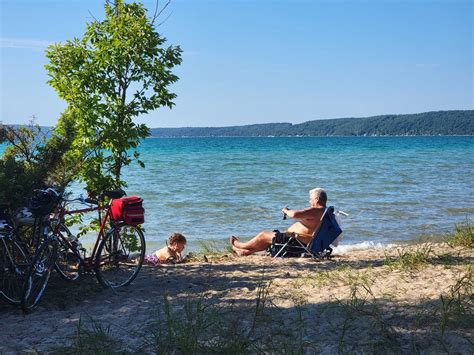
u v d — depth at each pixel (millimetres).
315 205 9438
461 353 4246
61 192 7086
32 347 4770
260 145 110125
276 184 27047
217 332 4891
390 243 12727
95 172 8477
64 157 7703
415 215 17141
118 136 8445
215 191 24094
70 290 6715
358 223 15812
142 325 5219
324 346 4547
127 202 7020
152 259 9078
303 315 5309
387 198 21391
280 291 6281
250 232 14680
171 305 5922
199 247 12688
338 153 66625
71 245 6723
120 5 8781
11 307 6180
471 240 9594
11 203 6520
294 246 9367
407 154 63219
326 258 9180
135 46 8555
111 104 8602
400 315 5105
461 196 21812
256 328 5000
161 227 15484
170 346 4609
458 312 4973
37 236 6340
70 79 8547
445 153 65812
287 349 4422
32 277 5984
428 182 27797
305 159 52062
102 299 6391
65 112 8281
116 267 7168
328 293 6074
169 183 27750
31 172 6824
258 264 8516
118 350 4621
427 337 4574
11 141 7375
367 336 4676
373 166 41000
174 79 8688
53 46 8570
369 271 7180
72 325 5375
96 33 8719
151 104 8641
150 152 71750
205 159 52312
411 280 6508
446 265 7289
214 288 6688
